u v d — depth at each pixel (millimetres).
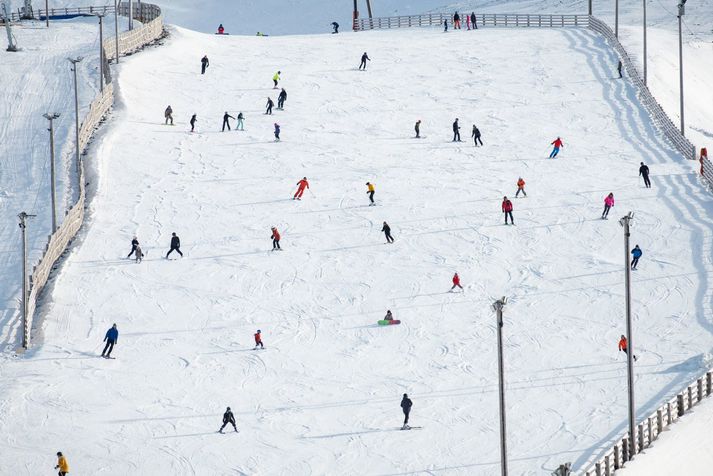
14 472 119688
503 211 186625
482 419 127688
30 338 150875
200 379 139500
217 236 181750
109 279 167375
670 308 155375
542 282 165000
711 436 122188
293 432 126250
